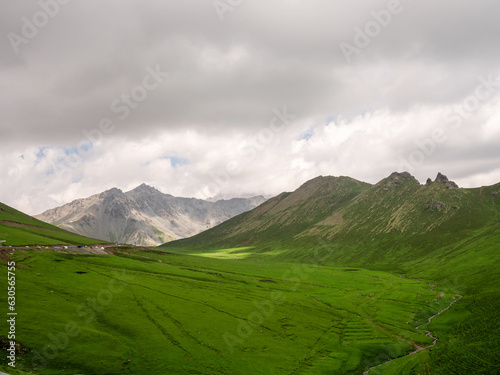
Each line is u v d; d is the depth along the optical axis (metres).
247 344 88.75
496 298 129.50
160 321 92.88
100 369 65.06
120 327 84.62
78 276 120.56
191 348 80.06
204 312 107.06
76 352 68.25
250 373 73.31
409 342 104.12
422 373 78.56
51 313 82.44
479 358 80.00
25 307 82.50
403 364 85.06
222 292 140.00
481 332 99.75
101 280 121.69
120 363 68.31
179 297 118.88
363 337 106.19
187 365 71.75
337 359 88.19
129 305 100.56
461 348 88.69
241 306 121.50
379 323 122.12
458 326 114.88
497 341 86.94
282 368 78.69
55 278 112.50
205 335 89.25
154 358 72.69
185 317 99.31
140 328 85.81
